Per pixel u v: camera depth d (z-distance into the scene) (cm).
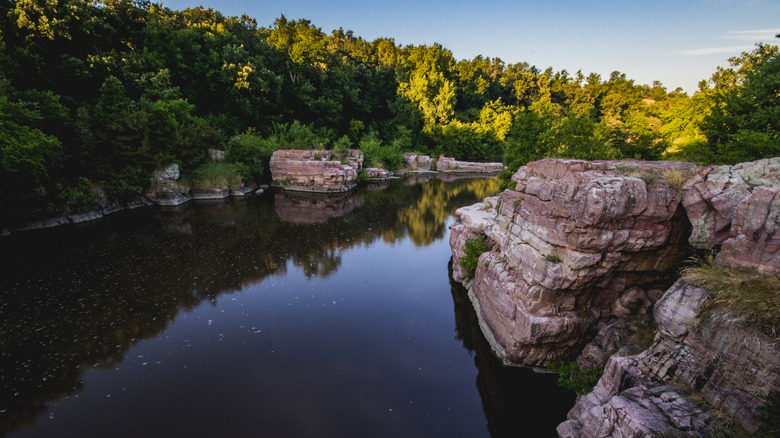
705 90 3612
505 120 9188
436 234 2941
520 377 1143
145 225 2908
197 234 2739
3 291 1716
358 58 9912
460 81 10475
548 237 1059
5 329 1413
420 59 9562
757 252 636
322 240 2694
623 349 917
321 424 985
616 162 1045
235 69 5434
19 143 2202
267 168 5228
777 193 611
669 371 674
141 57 4578
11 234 2450
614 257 971
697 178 855
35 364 1213
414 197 4609
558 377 1116
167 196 3619
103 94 3391
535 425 1016
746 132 1378
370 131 7788
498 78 12225
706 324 631
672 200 907
